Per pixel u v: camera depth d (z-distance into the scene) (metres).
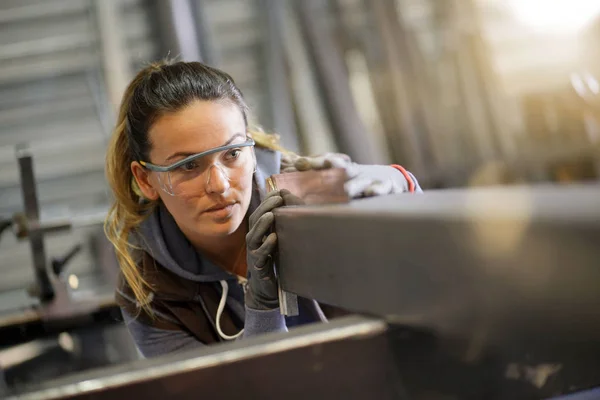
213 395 0.64
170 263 1.33
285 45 4.72
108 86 4.34
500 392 0.67
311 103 4.67
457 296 0.58
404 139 4.55
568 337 0.50
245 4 4.65
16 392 0.65
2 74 4.34
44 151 4.46
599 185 0.57
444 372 0.65
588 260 0.47
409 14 5.06
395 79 4.65
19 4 4.23
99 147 4.54
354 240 0.72
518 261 0.51
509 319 0.54
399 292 0.65
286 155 1.44
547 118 4.45
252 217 1.03
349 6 4.93
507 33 5.04
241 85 4.82
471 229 0.55
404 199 0.74
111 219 1.46
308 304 1.33
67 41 4.36
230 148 1.16
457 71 4.93
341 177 0.98
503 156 4.65
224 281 1.37
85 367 1.93
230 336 1.39
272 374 0.65
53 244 4.01
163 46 4.29
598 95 2.14
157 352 1.42
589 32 2.38
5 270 4.36
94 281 3.99
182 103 1.16
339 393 0.66
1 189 4.42
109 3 4.30
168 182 1.19
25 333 1.93
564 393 0.72
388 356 0.67
